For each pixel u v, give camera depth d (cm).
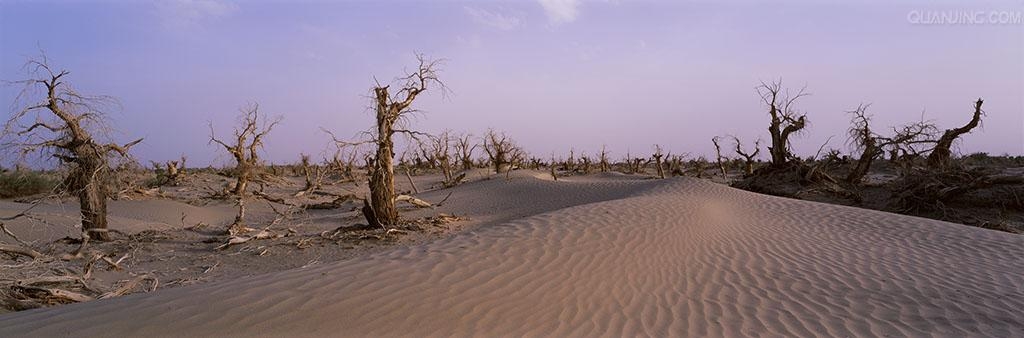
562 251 912
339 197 2677
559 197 2778
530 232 1030
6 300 728
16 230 1572
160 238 1570
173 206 2541
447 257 820
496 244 925
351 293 628
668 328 628
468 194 3053
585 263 860
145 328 504
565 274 795
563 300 691
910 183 2255
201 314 541
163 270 1180
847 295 777
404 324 563
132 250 1373
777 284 830
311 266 765
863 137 2664
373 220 1741
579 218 1202
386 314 582
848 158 3138
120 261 1154
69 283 887
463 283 707
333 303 593
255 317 542
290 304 581
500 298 673
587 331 599
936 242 1143
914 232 1249
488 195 2980
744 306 723
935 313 702
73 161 1435
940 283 834
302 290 629
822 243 1141
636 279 812
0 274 804
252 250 1403
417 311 598
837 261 980
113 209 2364
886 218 1428
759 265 941
